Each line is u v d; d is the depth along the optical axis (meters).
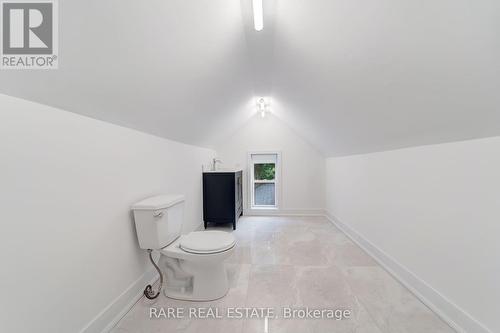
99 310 1.30
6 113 0.85
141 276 1.72
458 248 1.32
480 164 1.18
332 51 1.38
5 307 0.85
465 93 0.97
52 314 1.03
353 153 2.84
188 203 2.81
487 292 1.15
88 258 1.23
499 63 0.76
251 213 4.23
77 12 0.75
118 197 1.49
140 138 1.76
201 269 1.65
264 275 1.98
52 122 1.03
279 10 1.37
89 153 1.25
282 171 4.19
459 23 0.74
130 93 1.30
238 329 1.35
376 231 2.28
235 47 1.74
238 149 4.23
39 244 0.97
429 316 1.44
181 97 1.77
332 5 1.08
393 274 1.95
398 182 1.90
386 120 1.62
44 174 1.00
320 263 2.21
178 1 1.02
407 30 0.91
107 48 0.94
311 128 3.24
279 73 2.27
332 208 3.75
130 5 0.86
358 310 1.50
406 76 1.12
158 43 1.13
